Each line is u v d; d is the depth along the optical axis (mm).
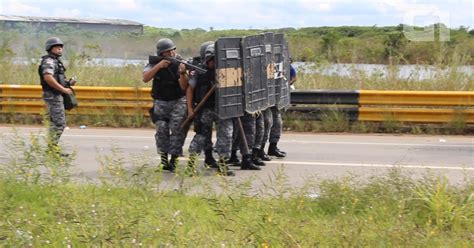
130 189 8023
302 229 6852
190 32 26203
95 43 24016
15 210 7258
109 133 15578
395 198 7727
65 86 11883
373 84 18438
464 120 15398
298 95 15898
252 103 10953
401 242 6465
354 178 9258
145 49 25266
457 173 11023
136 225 6445
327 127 15812
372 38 22359
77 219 6723
